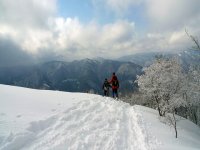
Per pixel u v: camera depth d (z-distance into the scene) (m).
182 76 25.53
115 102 22.72
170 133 17.42
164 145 13.11
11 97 16.08
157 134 15.62
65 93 22.52
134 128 15.36
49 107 15.31
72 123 13.42
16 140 9.55
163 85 24.25
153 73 25.20
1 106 13.51
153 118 20.89
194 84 27.59
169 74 24.59
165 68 25.42
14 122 11.30
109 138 12.27
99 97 23.22
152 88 24.52
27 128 10.92
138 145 12.13
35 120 12.06
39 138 10.62
